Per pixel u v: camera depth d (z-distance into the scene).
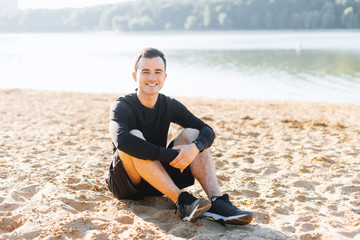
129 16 190.00
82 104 9.81
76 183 3.37
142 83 2.59
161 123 2.76
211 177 2.64
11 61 31.53
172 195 2.52
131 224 2.54
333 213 2.79
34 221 2.40
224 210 2.47
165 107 2.77
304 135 5.88
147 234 2.33
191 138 2.71
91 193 3.08
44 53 42.22
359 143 5.23
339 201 3.03
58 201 2.74
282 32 124.44
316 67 24.81
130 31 179.25
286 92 15.43
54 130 6.11
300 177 3.72
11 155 4.38
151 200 2.95
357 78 19.39
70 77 21.52
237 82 18.62
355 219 2.65
